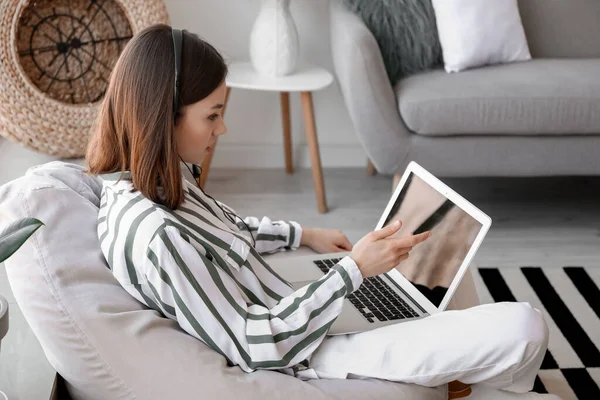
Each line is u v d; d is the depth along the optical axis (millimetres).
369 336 1253
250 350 1142
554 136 2449
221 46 3000
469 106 2379
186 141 1187
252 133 3107
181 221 1160
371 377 1217
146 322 1148
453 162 2465
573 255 2434
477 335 1204
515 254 2428
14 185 1229
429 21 2588
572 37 2842
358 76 2400
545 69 2562
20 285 1164
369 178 3059
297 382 1153
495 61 2660
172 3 2938
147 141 1128
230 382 1120
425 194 1532
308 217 2684
